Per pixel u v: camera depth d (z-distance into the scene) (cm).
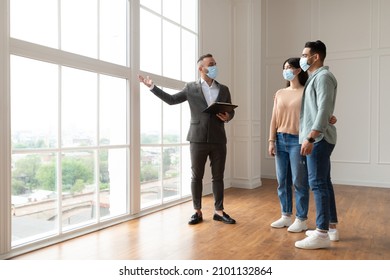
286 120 323
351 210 414
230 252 260
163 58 417
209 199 470
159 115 407
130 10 355
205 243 281
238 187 580
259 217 372
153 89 331
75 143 300
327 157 271
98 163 324
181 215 378
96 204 322
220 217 356
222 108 325
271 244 280
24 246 254
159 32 407
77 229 298
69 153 294
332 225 291
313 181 271
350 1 627
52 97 278
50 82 276
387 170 600
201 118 341
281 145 330
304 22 665
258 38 597
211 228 326
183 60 457
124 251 259
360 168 621
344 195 519
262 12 702
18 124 254
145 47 386
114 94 342
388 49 598
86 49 310
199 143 343
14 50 242
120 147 347
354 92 625
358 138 622
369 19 612
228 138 576
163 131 414
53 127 280
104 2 330
